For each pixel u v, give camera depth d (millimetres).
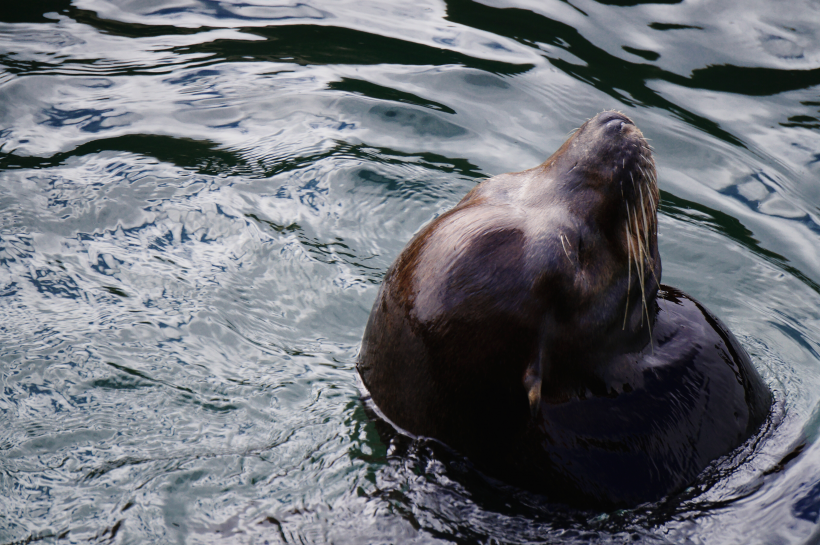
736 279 5355
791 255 5582
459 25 8414
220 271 5090
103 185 5828
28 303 4648
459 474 3457
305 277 5086
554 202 3324
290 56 7816
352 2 8961
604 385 3451
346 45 8008
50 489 3441
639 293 3492
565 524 3369
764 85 7477
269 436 3797
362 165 6191
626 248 3377
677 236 5730
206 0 8922
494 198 3516
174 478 3516
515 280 3164
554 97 7176
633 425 3449
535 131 6719
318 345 4520
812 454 3787
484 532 3320
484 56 7797
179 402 4008
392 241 5500
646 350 3621
